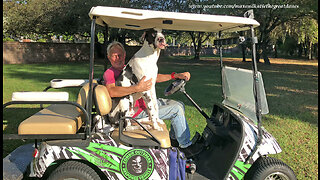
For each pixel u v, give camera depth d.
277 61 26.75
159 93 8.12
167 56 32.47
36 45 21.31
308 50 30.55
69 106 2.90
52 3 20.39
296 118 5.64
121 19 2.43
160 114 3.03
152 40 2.55
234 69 2.99
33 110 6.00
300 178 3.17
